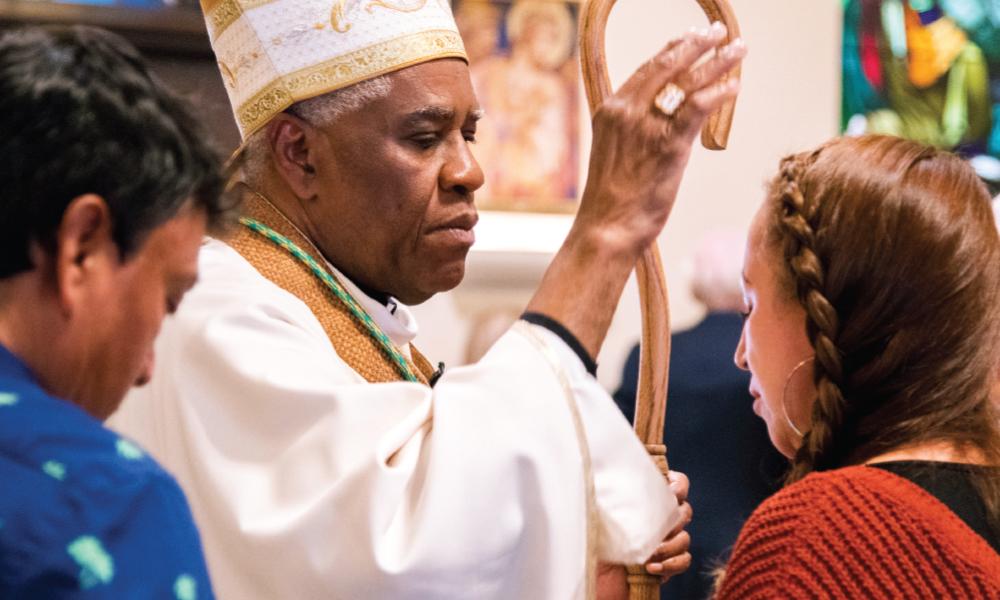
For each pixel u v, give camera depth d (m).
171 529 1.04
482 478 1.50
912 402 1.44
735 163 5.23
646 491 1.55
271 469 1.61
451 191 1.89
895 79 5.43
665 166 1.55
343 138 1.86
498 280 4.96
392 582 1.47
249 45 1.92
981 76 5.47
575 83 5.10
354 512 1.51
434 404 1.57
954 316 1.42
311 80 1.86
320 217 1.90
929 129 5.45
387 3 1.87
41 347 1.10
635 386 3.82
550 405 1.52
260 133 1.93
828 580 1.30
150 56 4.32
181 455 1.67
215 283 1.80
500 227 5.01
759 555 1.35
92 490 1.01
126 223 1.10
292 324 1.77
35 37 1.11
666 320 1.77
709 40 1.52
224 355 1.68
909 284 1.42
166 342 1.73
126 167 1.08
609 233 1.56
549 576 1.50
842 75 5.38
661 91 1.54
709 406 3.47
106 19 4.21
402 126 1.85
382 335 1.90
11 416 1.03
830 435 1.44
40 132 1.06
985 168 5.47
